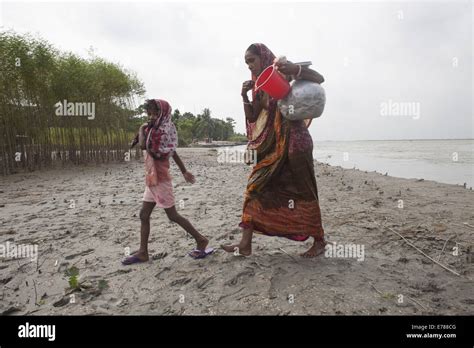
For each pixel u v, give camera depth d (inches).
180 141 2279.8
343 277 130.0
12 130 475.5
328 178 458.9
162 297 118.6
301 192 137.9
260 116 139.7
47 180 417.4
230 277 131.1
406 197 299.6
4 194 318.3
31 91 483.2
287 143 132.2
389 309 107.8
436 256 151.8
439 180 461.1
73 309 112.0
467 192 324.8
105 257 157.0
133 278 133.8
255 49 137.7
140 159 729.0
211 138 3011.8
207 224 210.1
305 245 169.0
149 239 181.6
